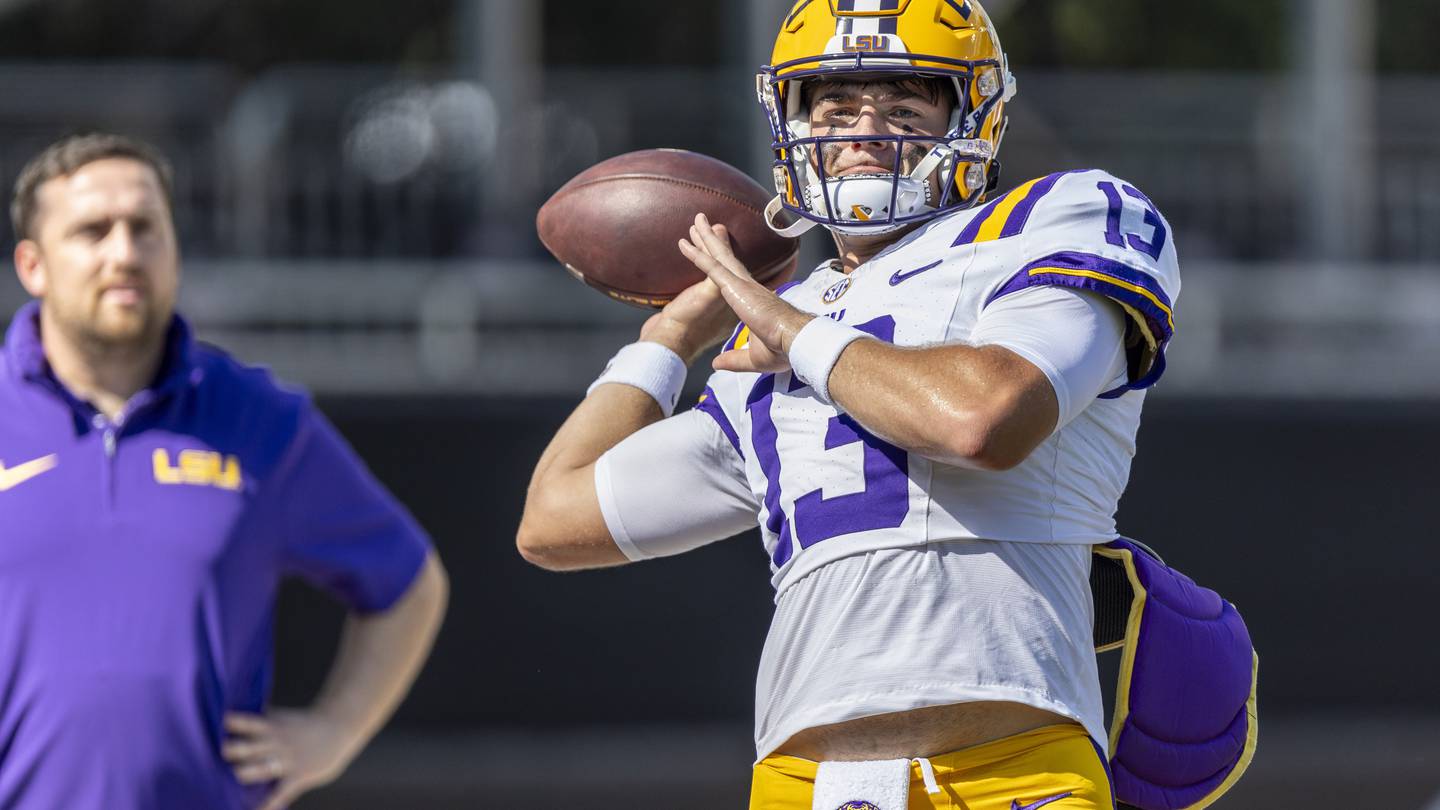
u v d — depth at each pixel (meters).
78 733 10.07
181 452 10.62
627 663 26.47
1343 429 28.12
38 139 30.50
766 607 26.72
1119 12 50.31
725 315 10.09
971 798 8.12
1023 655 8.13
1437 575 28.02
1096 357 8.09
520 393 27.20
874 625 8.24
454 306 30.42
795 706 8.47
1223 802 26.05
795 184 9.23
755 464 8.95
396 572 11.61
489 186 31.88
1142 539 27.70
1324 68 34.22
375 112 31.52
